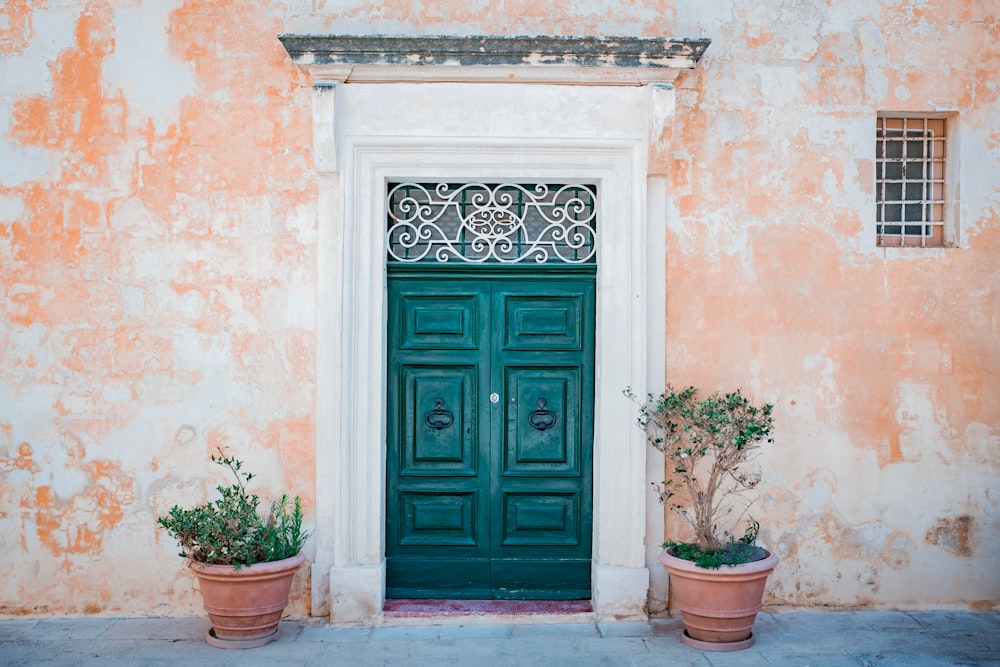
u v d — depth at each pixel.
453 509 5.98
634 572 5.68
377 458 5.72
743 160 5.82
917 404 5.88
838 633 5.45
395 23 5.77
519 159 5.73
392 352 5.95
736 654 5.14
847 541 5.86
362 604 5.63
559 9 5.80
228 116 5.72
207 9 5.72
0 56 5.71
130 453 5.72
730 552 5.29
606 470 5.75
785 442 5.83
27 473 5.72
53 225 5.71
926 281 5.90
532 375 5.98
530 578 5.98
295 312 5.72
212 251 5.73
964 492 5.90
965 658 5.07
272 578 5.18
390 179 5.81
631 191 5.72
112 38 5.71
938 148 6.12
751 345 5.82
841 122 5.87
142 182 5.71
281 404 5.72
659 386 5.75
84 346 5.71
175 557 5.74
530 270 5.91
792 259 5.84
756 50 5.84
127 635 5.42
